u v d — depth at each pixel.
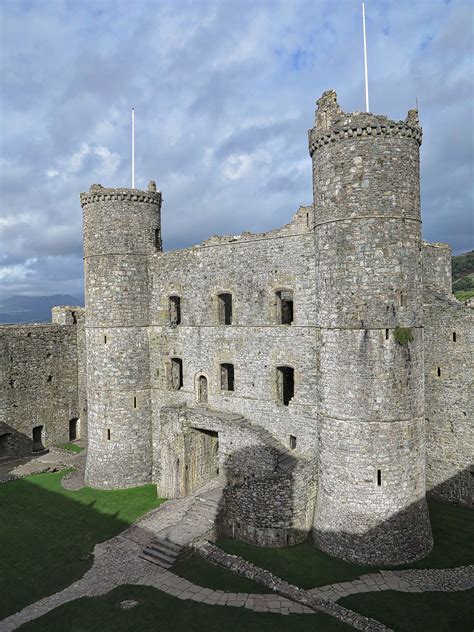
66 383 42.38
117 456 30.44
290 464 24.19
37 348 40.38
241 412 27.92
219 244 28.62
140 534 23.31
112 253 30.47
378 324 20.34
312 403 25.06
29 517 26.23
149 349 31.73
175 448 28.11
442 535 22.52
